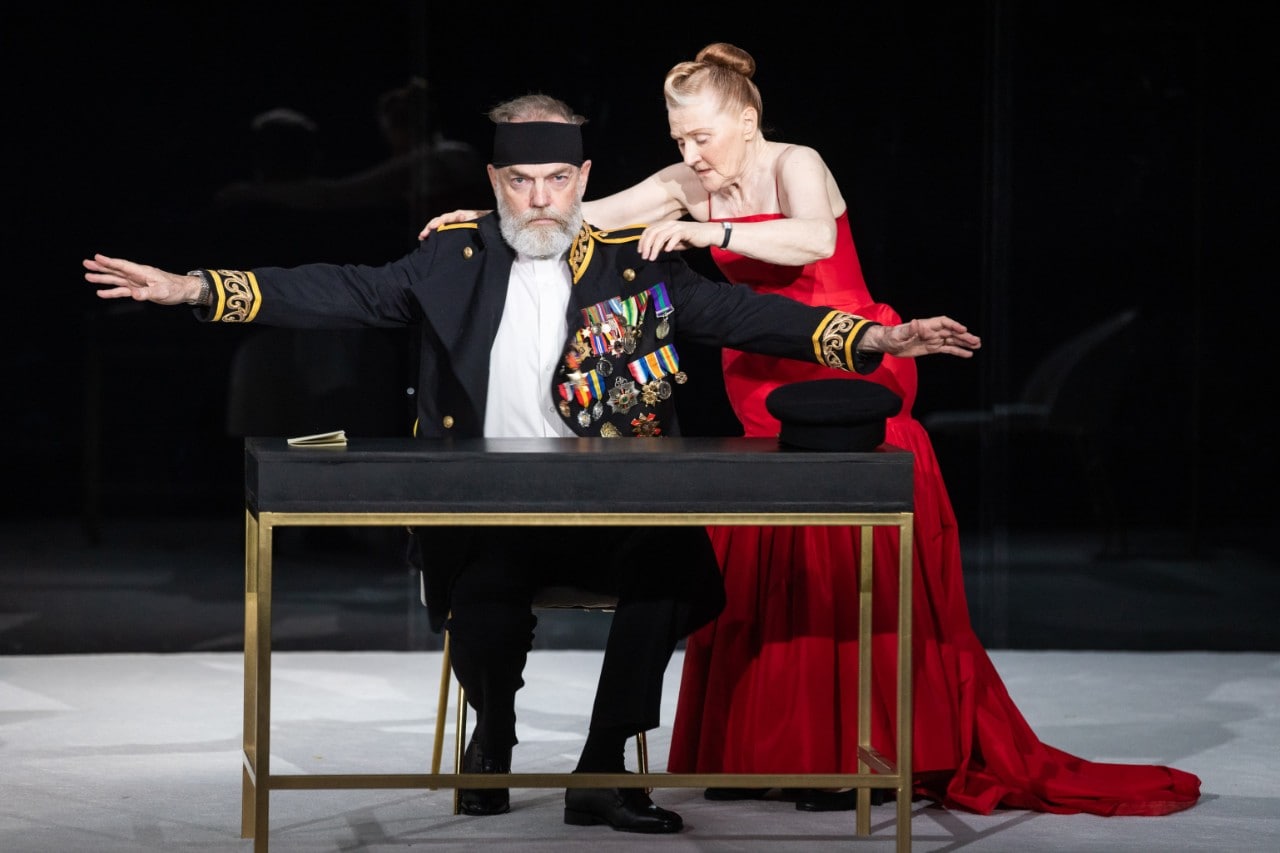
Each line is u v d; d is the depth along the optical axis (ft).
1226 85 64.54
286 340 64.23
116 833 37.63
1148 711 53.47
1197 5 64.34
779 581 41.47
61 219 63.26
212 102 63.57
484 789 40.04
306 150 63.98
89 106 63.05
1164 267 65.00
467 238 41.24
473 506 33.55
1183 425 65.31
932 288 65.05
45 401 63.77
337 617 65.41
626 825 38.37
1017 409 65.36
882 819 39.91
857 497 34.45
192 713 52.16
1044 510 65.72
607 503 33.76
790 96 64.49
